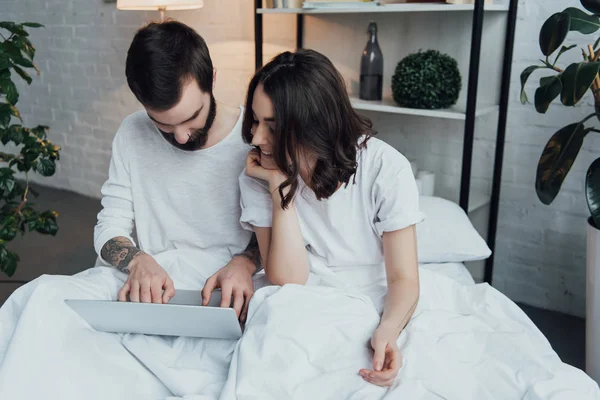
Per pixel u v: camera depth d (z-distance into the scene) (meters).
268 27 2.98
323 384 1.04
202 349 1.22
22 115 4.31
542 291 2.49
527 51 2.30
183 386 1.12
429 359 1.13
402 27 2.60
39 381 1.06
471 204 2.39
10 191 2.24
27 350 1.07
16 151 4.44
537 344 1.25
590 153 2.24
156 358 1.18
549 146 1.91
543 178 1.91
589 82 1.68
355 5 2.32
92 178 3.99
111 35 3.57
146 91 1.26
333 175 1.27
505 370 1.12
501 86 2.31
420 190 2.48
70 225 3.48
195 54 1.30
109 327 1.23
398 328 1.18
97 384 1.11
